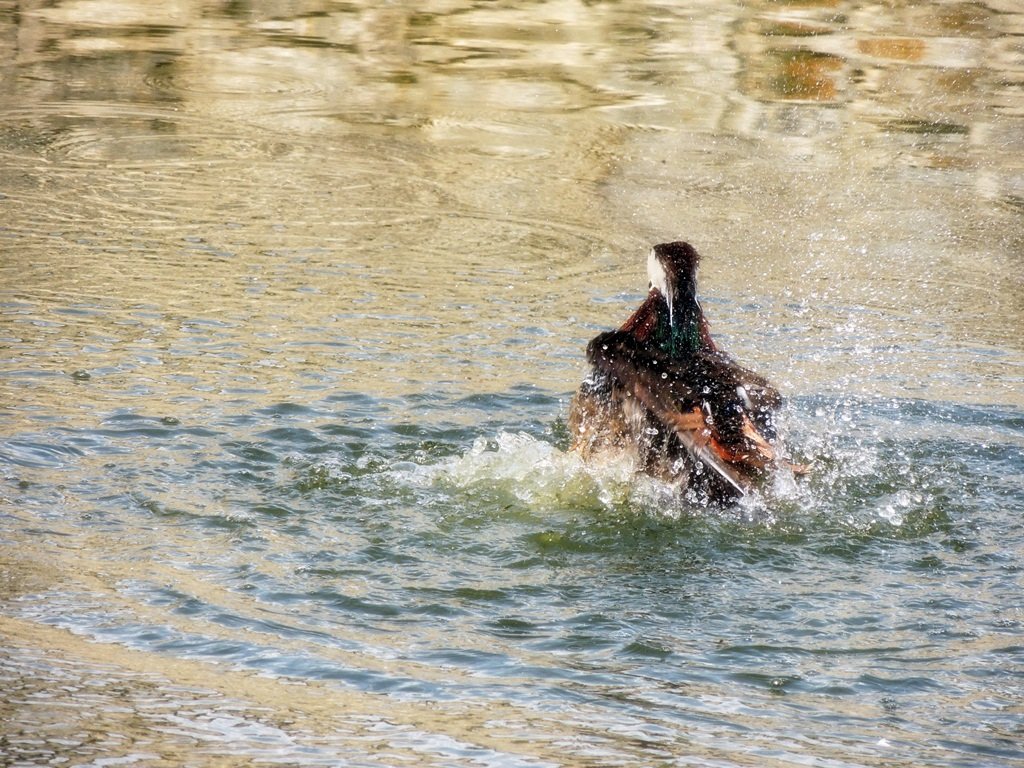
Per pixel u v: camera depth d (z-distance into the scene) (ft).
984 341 114.52
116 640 55.36
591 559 69.97
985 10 253.44
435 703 50.96
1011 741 50.26
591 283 126.52
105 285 116.06
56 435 81.15
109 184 152.25
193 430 83.92
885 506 78.07
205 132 177.58
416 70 212.43
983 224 154.20
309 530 71.36
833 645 60.03
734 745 48.24
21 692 48.75
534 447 84.23
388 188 157.69
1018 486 81.82
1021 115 198.39
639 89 206.90
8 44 216.33
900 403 96.58
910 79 214.28
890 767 47.03
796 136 188.14
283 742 45.70
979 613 64.08
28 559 63.98
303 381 94.84
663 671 56.44
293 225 140.87
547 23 241.76
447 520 73.97
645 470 78.18
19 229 132.87
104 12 237.25
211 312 110.11
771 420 79.82
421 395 93.25
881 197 163.12
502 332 109.60
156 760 43.57
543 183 163.43
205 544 68.08
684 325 78.69
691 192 162.91
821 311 122.11
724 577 68.18
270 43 224.12
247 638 56.54
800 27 241.35
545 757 45.65
